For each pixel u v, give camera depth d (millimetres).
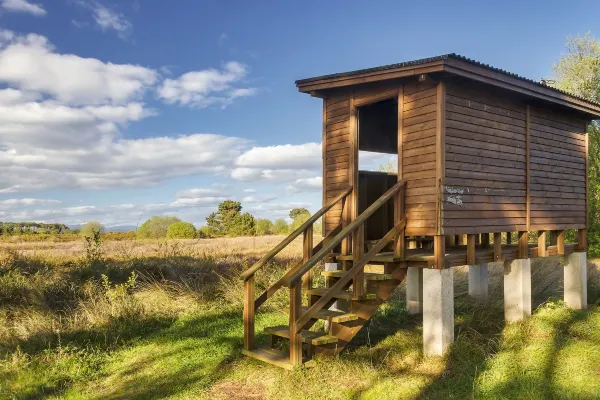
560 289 10266
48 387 5816
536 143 8156
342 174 7746
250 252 15430
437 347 6277
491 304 8984
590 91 16094
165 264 11609
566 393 4797
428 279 6434
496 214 7219
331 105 8023
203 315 9125
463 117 6660
